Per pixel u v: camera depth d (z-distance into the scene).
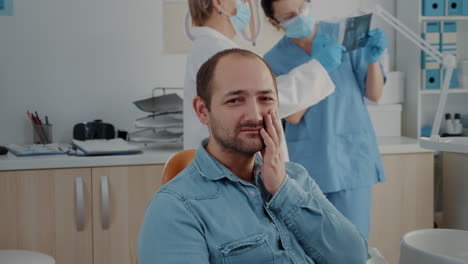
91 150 2.44
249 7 1.89
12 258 2.04
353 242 1.19
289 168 1.28
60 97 2.85
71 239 2.44
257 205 1.10
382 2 3.13
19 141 2.83
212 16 1.84
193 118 1.84
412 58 3.01
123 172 2.46
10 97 2.80
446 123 3.09
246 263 1.04
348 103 2.13
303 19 2.00
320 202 1.24
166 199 1.04
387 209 2.75
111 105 2.90
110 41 2.88
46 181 2.40
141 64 2.92
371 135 2.18
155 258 0.99
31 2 2.78
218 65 1.07
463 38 3.18
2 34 2.77
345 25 2.05
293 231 1.14
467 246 1.35
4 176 2.36
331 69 1.99
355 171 2.11
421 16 2.93
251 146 1.07
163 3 2.91
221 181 1.09
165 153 2.53
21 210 2.38
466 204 2.72
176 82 2.96
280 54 2.17
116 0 2.87
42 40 2.81
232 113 1.06
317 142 2.09
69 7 2.82
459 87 2.97
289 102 1.83
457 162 2.76
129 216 2.48
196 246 1.00
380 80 2.19
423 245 1.35
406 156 2.75
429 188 2.78
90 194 2.44
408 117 3.08
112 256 2.48
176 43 2.94
